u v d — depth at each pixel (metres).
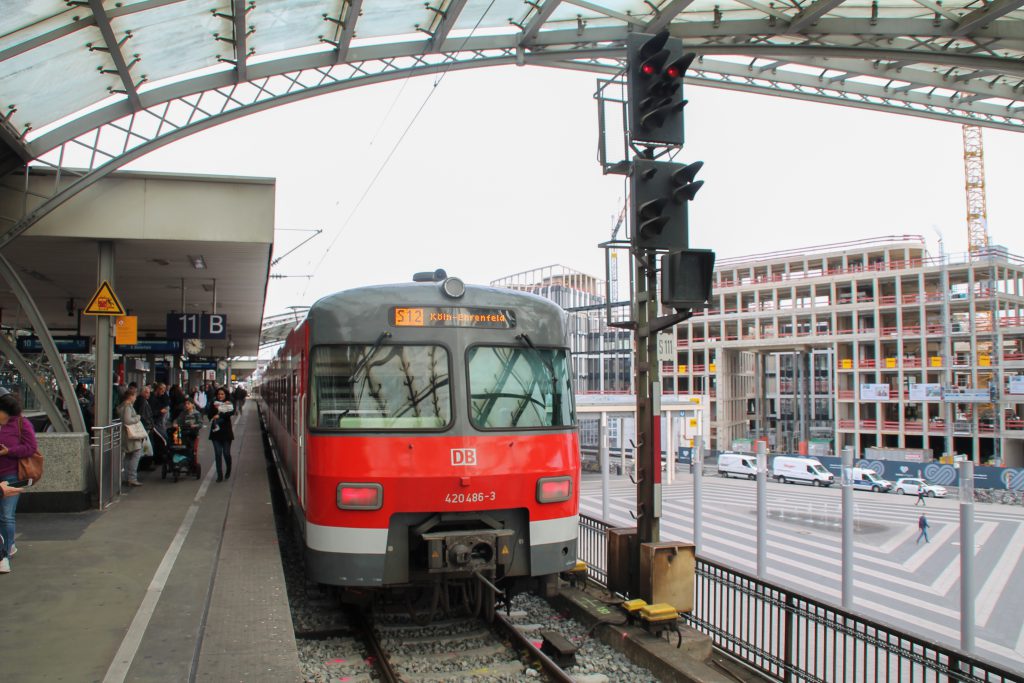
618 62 18.52
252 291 20.78
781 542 28.55
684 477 57.69
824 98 22.89
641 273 8.05
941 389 67.06
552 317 8.26
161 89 12.85
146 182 12.88
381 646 7.29
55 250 14.02
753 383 92.50
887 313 74.25
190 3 10.31
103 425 12.20
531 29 16.03
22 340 21.25
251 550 8.60
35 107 11.17
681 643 7.49
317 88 14.93
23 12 8.65
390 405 7.38
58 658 5.30
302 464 8.03
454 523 7.39
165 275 17.84
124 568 7.73
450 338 7.63
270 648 5.61
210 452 19.94
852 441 75.50
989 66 17.36
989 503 45.59
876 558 25.86
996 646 16.12
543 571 7.57
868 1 15.71
